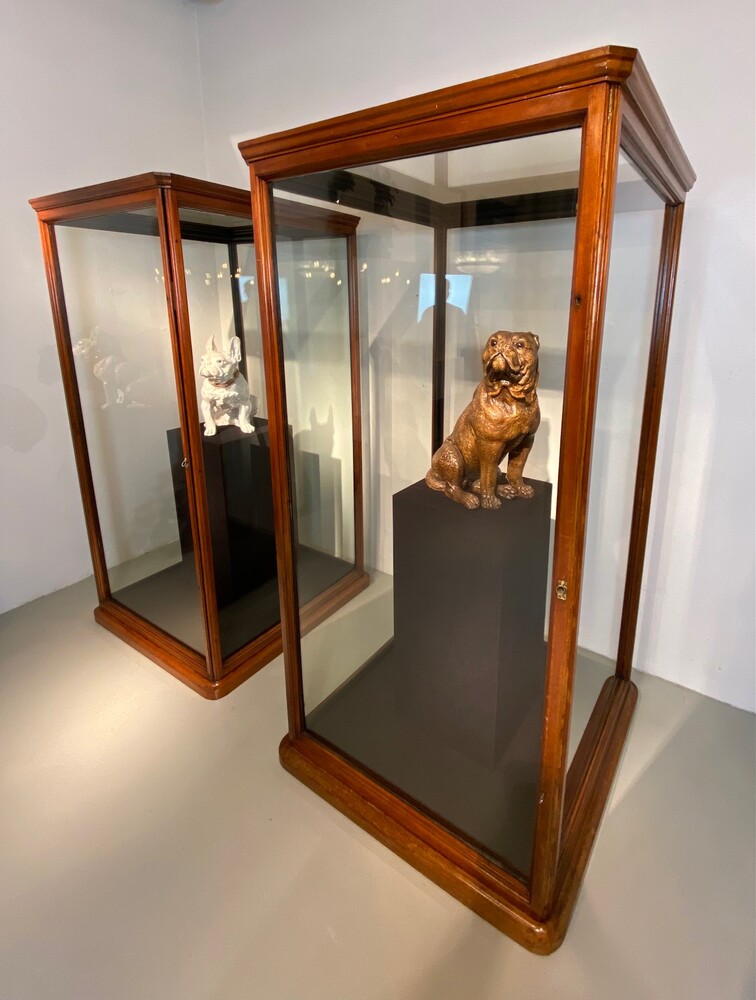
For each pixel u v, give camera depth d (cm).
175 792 151
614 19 147
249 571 206
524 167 107
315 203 134
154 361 186
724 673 179
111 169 232
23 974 111
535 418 126
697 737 167
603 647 172
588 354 79
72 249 188
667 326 146
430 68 181
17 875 130
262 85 229
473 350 172
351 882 128
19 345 220
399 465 200
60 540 249
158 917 121
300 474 178
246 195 164
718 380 157
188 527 199
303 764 152
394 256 181
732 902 123
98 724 174
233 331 194
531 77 75
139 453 204
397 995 107
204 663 190
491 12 164
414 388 190
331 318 185
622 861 132
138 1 226
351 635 187
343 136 98
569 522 87
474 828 130
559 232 126
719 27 134
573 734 131
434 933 118
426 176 112
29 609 237
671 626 185
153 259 171
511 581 129
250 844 137
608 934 117
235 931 119
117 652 209
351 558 209
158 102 241
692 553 174
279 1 212
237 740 168
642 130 87
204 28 241
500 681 135
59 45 209
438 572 136
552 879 112
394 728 157
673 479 171
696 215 148
